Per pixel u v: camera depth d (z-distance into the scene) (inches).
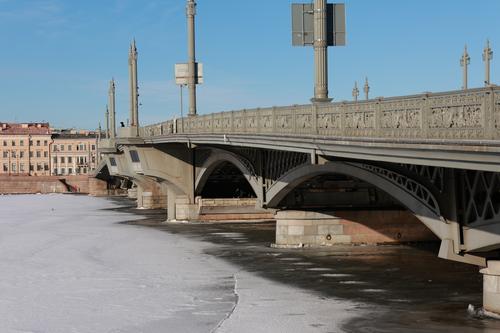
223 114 1530.5
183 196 2472.9
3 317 895.7
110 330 821.9
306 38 906.7
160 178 2474.2
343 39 917.2
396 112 730.2
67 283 1157.1
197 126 1779.0
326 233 1610.5
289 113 1105.4
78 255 1550.2
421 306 907.4
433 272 1198.9
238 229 2156.7
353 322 829.8
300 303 957.2
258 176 1596.9
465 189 841.5
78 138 7598.4
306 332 789.2
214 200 2453.2
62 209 3703.3
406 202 941.8
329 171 1162.0
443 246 865.5
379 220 1617.9
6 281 1181.7
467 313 847.7
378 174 996.6
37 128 7667.3
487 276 826.2
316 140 956.0
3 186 6451.8
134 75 2519.7
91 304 973.8
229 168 2469.2
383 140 737.6
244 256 1480.1
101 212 3358.8
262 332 794.8
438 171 878.4
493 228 790.5
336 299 978.7
